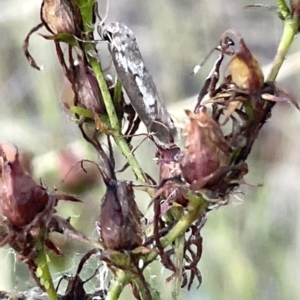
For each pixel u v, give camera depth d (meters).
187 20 0.29
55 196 0.16
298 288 0.26
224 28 0.30
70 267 0.19
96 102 0.17
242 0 0.30
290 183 0.27
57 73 0.25
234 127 0.16
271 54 0.30
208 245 0.26
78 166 0.21
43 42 0.25
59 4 0.17
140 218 0.16
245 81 0.16
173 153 0.16
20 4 0.27
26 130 0.23
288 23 0.16
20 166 0.16
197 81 0.28
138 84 0.17
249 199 0.27
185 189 0.16
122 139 0.17
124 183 0.16
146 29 0.30
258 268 0.26
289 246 0.26
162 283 0.21
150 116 0.16
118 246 0.16
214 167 0.16
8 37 0.27
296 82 0.28
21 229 0.16
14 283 0.20
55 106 0.24
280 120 0.28
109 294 0.16
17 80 0.26
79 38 0.17
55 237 0.17
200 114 0.16
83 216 0.21
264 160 0.27
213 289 0.25
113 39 0.17
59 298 0.17
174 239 0.16
